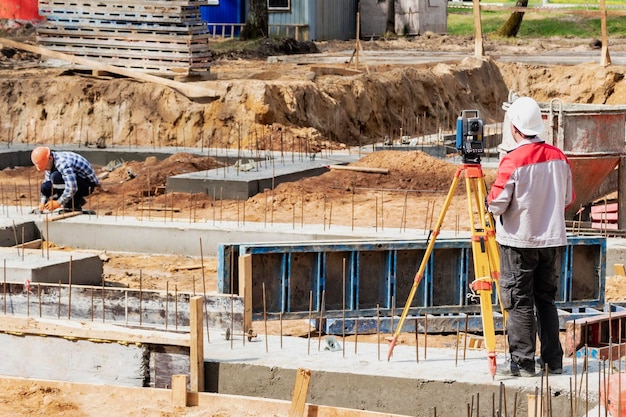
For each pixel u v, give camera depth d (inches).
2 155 1596.9
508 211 593.3
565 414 581.3
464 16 3836.1
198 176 1299.2
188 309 698.2
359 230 994.1
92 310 719.1
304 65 2273.6
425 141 1765.5
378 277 779.4
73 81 1809.8
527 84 2513.5
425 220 1097.4
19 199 1295.5
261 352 651.5
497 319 761.6
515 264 593.9
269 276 753.0
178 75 1786.4
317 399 618.2
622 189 1019.3
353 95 1953.7
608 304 784.3
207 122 1727.4
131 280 927.7
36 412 607.5
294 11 3093.0
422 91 2178.9
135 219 1071.0
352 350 661.3
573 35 3486.7
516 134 598.9
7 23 2229.3
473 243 621.0
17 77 1868.8
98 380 652.7
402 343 746.8
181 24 1777.8
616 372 611.5
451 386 598.2
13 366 669.3
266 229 1004.6
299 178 1352.1
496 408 590.6
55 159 1085.8
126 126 1758.1
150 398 622.2
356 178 1330.0
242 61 2425.0
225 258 736.3
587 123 989.8
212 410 605.3
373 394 608.7
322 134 1804.9
